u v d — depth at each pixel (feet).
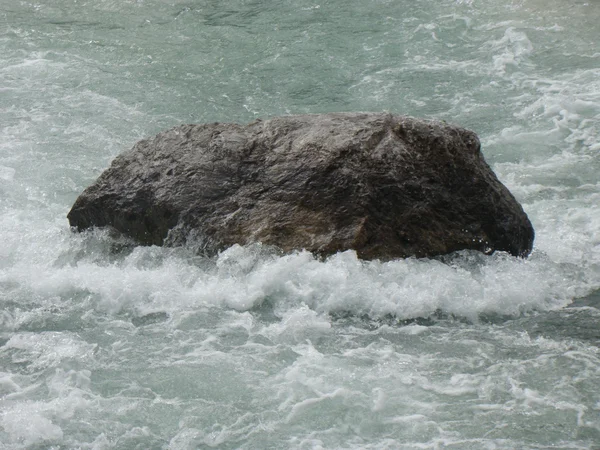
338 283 80.84
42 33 153.69
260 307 80.69
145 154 90.94
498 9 157.58
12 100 129.29
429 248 84.69
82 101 129.59
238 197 86.22
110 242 90.07
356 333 76.89
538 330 77.20
